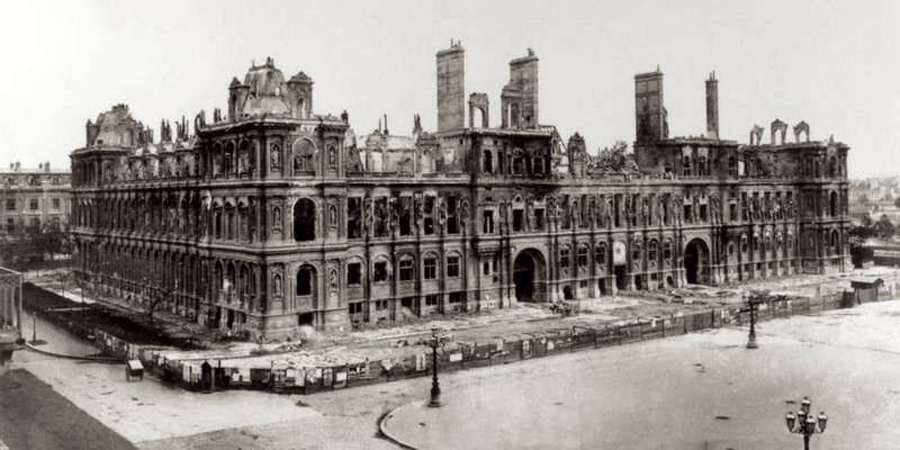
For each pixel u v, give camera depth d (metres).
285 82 80.31
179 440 47.31
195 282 89.94
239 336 78.25
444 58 98.62
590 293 106.31
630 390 58.84
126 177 113.06
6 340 67.62
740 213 123.88
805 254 132.50
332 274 80.62
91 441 46.31
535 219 101.00
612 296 107.19
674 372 64.56
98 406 54.50
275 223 76.81
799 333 81.56
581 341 74.56
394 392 59.16
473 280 95.19
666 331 81.38
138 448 45.62
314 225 79.44
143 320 89.75
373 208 87.38
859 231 156.38
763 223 126.25
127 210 109.12
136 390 59.44
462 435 48.03
